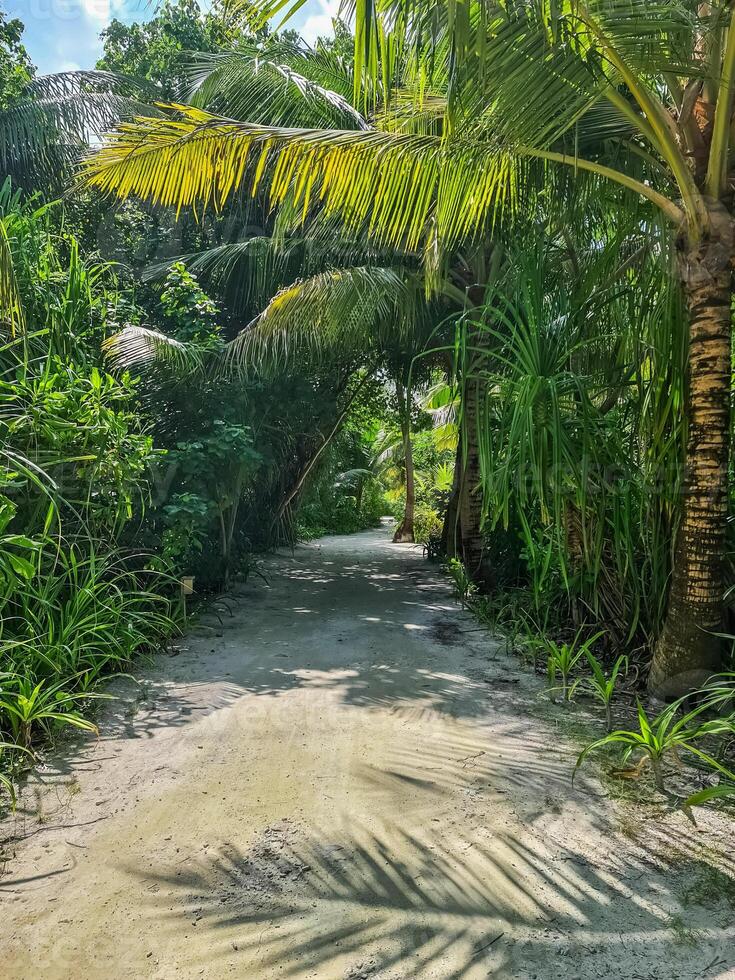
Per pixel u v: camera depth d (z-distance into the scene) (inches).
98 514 163.9
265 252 281.9
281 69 215.3
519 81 110.2
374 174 154.5
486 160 141.3
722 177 127.0
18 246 166.2
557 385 150.0
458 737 121.0
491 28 104.8
